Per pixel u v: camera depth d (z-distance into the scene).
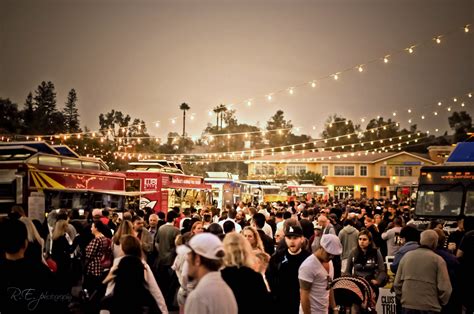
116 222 17.84
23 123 77.00
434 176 18.02
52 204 20.42
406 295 8.22
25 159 20.89
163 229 12.95
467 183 17.59
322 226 13.72
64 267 12.05
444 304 8.14
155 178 27.39
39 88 79.38
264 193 47.97
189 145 94.00
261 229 11.67
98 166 25.77
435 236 8.31
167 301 12.47
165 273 12.69
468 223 11.91
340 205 32.88
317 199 43.34
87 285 11.25
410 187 49.50
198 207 30.16
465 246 9.63
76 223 15.42
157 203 27.12
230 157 88.94
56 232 12.20
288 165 76.25
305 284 7.15
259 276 5.61
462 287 9.45
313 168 76.06
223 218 15.55
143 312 6.10
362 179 75.81
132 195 25.61
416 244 9.87
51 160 22.03
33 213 18.98
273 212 20.20
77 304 11.79
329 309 8.34
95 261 10.84
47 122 78.62
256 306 5.42
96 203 23.36
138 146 79.56
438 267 8.12
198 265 4.80
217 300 4.62
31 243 7.46
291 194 51.16
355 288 8.46
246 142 79.31
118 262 6.68
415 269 8.20
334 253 7.18
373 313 8.59
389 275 10.91
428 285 8.11
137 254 6.58
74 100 82.38
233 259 5.60
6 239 5.33
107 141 55.81
